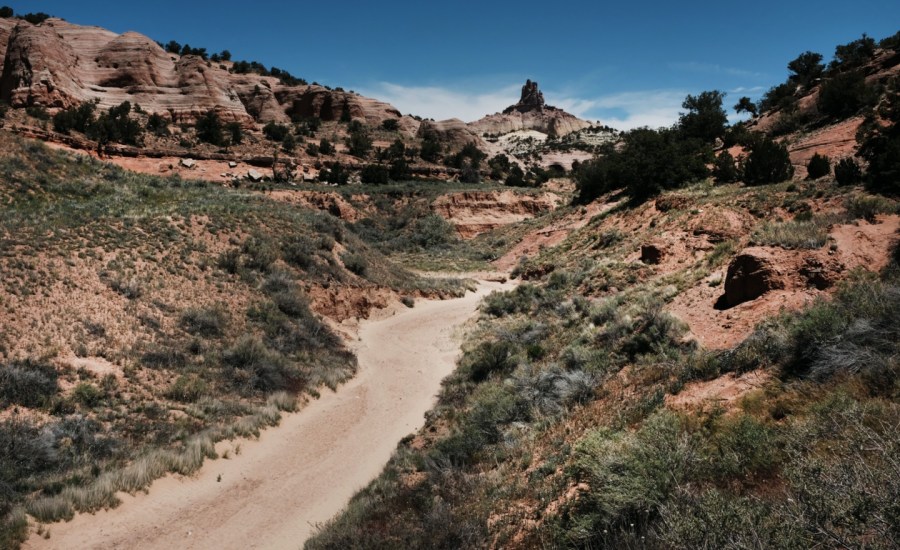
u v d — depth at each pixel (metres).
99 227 26.88
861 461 4.53
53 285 20.48
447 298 40.41
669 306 17.47
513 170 118.00
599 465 7.93
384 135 124.56
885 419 5.95
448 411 17.75
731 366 10.45
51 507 10.77
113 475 12.51
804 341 9.41
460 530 9.27
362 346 28.00
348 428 18.12
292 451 16.14
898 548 3.74
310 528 12.11
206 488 13.37
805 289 13.19
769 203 25.38
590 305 22.92
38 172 37.16
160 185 47.09
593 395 13.24
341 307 31.08
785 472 5.42
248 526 12.09
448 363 25.23
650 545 5.80
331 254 35.81
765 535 4.62
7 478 11.63
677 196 34.66
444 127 140.62
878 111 36.34
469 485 11.35
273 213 37.44
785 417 7.70
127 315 20.75
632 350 14.80
